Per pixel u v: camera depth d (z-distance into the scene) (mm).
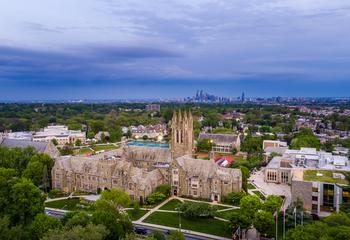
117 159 189875
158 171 183500
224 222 145375
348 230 96938
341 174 165625
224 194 172875
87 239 93688
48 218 112438
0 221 105750
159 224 143000
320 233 100875
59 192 186250
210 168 178500
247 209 133625
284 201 170875
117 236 112062
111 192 149250
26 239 106625
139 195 169500
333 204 154250
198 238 130625
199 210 148000
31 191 131500
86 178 189250
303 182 155125
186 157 190375
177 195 181750
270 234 127000
